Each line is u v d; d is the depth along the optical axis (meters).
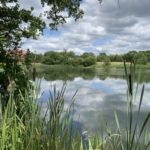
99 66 114.94
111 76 58.59
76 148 3.08
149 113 2.31
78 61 105.31
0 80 6.45
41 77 3.56
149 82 36.69
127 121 2.40
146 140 2.64
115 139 2.77
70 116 3.14
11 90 3.65
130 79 2.33
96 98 20.75
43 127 3.15
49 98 3.00
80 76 54.56
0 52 8.24
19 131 3.38
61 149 2.92
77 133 3.20
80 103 17.70
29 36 11.93
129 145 2.38
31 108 3.34
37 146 3.06
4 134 2.93
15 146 2.98
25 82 6.39
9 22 11.77
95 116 12.66
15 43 11.40
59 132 3.01
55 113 2.93
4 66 7.21
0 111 3.11
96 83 36.91
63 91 2.97
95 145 2.95
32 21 12.31
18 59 7.97
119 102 18.64
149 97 20.69
